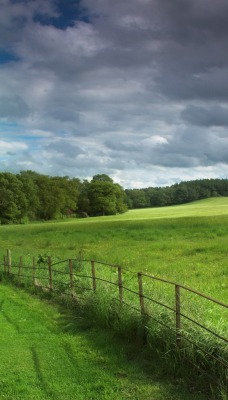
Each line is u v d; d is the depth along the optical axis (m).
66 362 7.85
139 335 8.34
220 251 22.16
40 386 6.89
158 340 7.65
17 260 20.08
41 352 8.44
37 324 10.47
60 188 118.88
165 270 17.30
